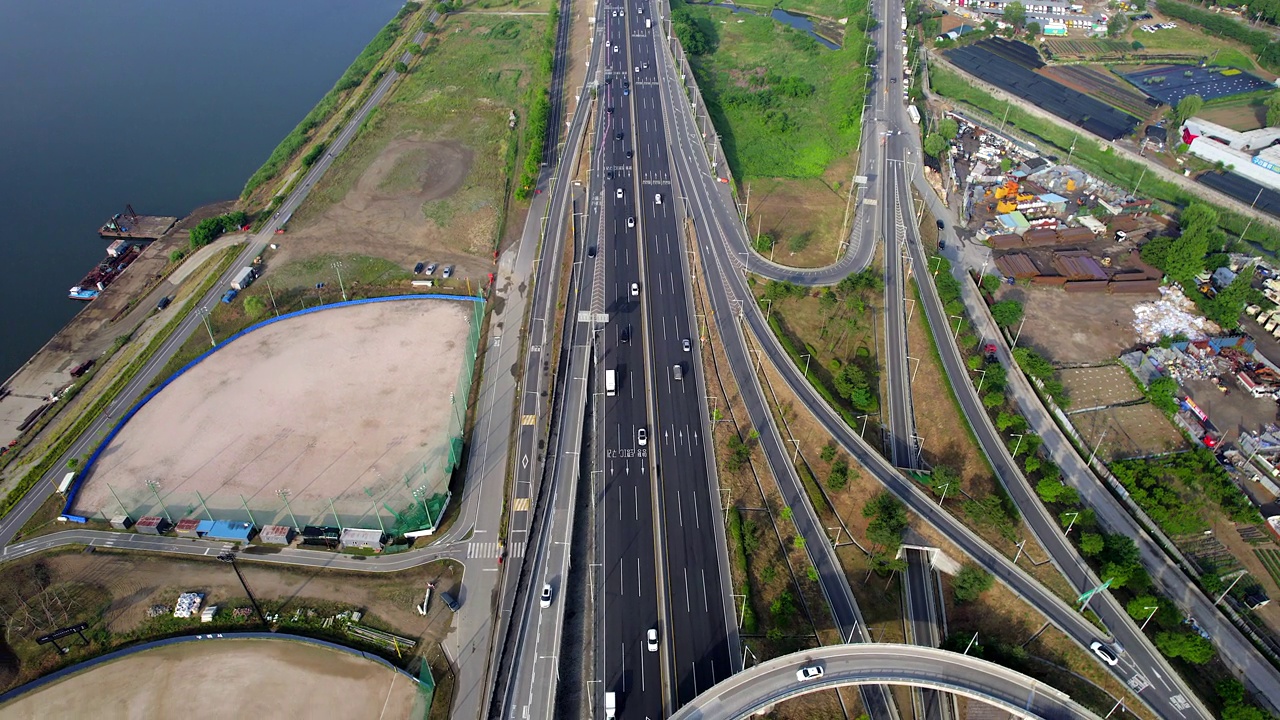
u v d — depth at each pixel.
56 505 199.62
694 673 164.12
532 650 168.50
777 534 195.00
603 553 187.88
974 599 183.38
